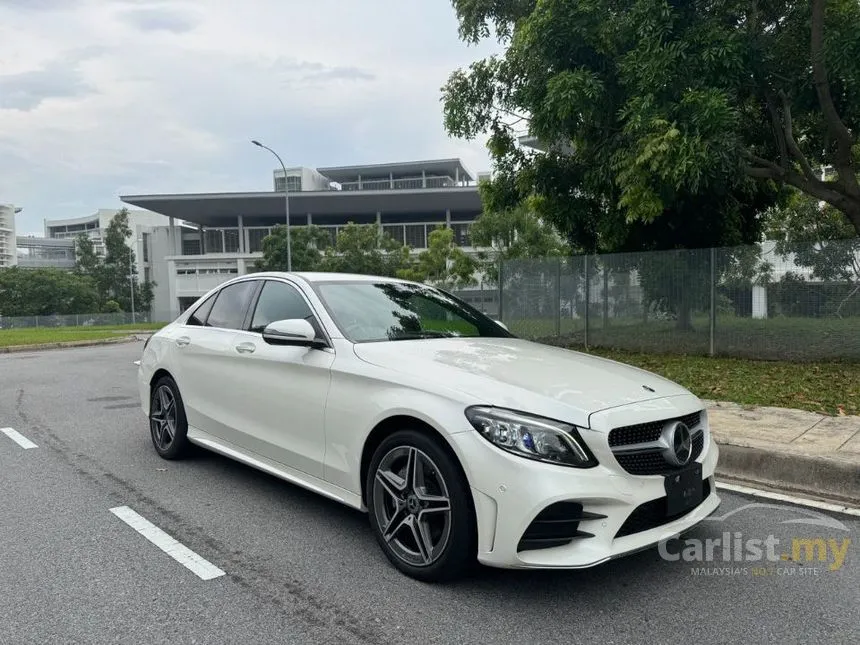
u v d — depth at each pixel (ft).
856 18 29.48
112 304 229.04
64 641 8.96
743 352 37.78
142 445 20.22
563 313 46.83
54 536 12.80
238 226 242.99
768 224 71.97
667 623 9.52
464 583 10.71
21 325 189.78
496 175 46.06
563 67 34.24
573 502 9.35
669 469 10.30
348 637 9.07
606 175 35.27
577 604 10.07
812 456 16.16
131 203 222.48
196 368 16.63
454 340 13.78
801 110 36.06
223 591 10.46
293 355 13.34
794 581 10.98
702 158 27.99
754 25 32.19
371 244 140.46
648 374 12.68
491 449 9.59
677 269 40.45
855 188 34.17
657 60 29.78
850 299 34.22
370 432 11.44
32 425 23.32
